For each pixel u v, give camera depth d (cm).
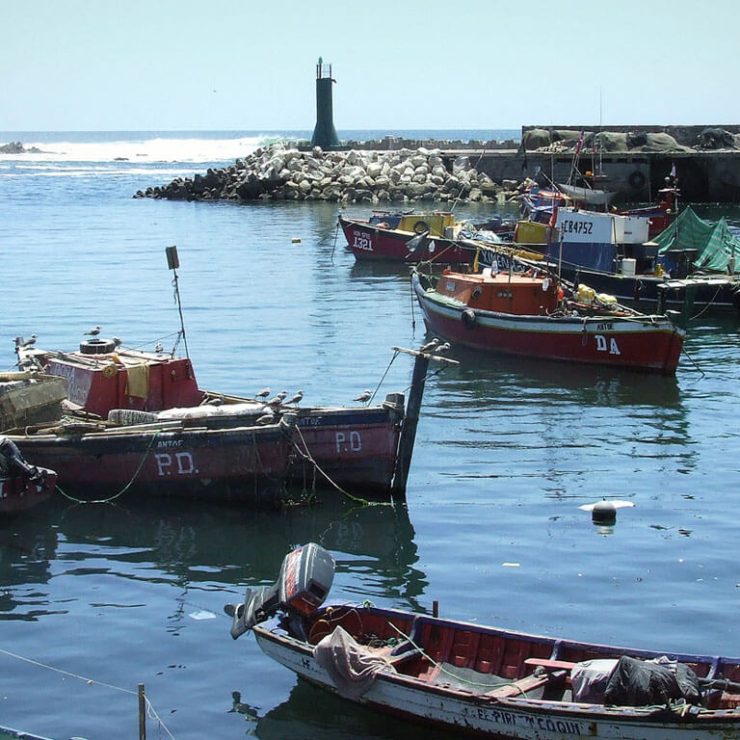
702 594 1814
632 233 4525
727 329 4238
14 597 1855
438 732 1427
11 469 2172
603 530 2116
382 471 2286
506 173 9906
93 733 1433
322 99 11725
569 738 1309
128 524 2194
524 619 1730
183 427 2273
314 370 3434
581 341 3434
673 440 2728
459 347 3734
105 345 2575
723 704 1323
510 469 2497
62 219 8425
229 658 1639
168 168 16425
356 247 5956
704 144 9975
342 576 1917
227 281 5319
